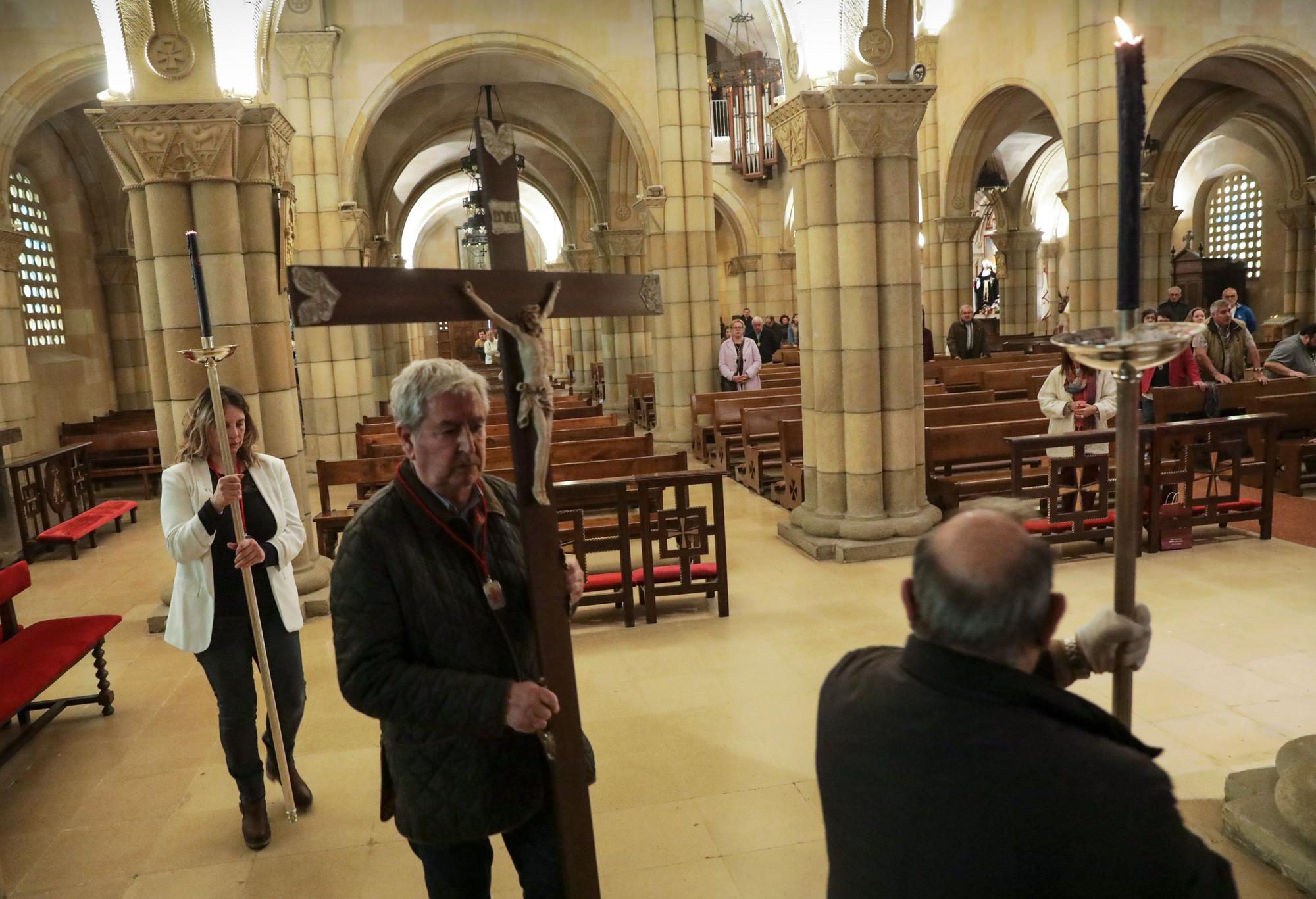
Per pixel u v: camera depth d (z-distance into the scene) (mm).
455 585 2104
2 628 4691
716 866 3297
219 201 5805
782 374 13867
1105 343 1470
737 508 9203
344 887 3291
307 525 6445
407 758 2148
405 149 17719
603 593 5895
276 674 3561
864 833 1417
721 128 25297
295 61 11508
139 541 8977
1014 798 1281
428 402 2000
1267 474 6906
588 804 2080
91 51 11156
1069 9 13641
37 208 13898
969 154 17281
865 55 6762
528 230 38375
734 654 5332
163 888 3322
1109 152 13469
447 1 11898
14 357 11852
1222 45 13953
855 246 6914
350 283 1688
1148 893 1246
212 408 3340
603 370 24547
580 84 12852
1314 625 5258
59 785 4133
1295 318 20922
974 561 1375
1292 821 3016
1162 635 5211
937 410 8719
